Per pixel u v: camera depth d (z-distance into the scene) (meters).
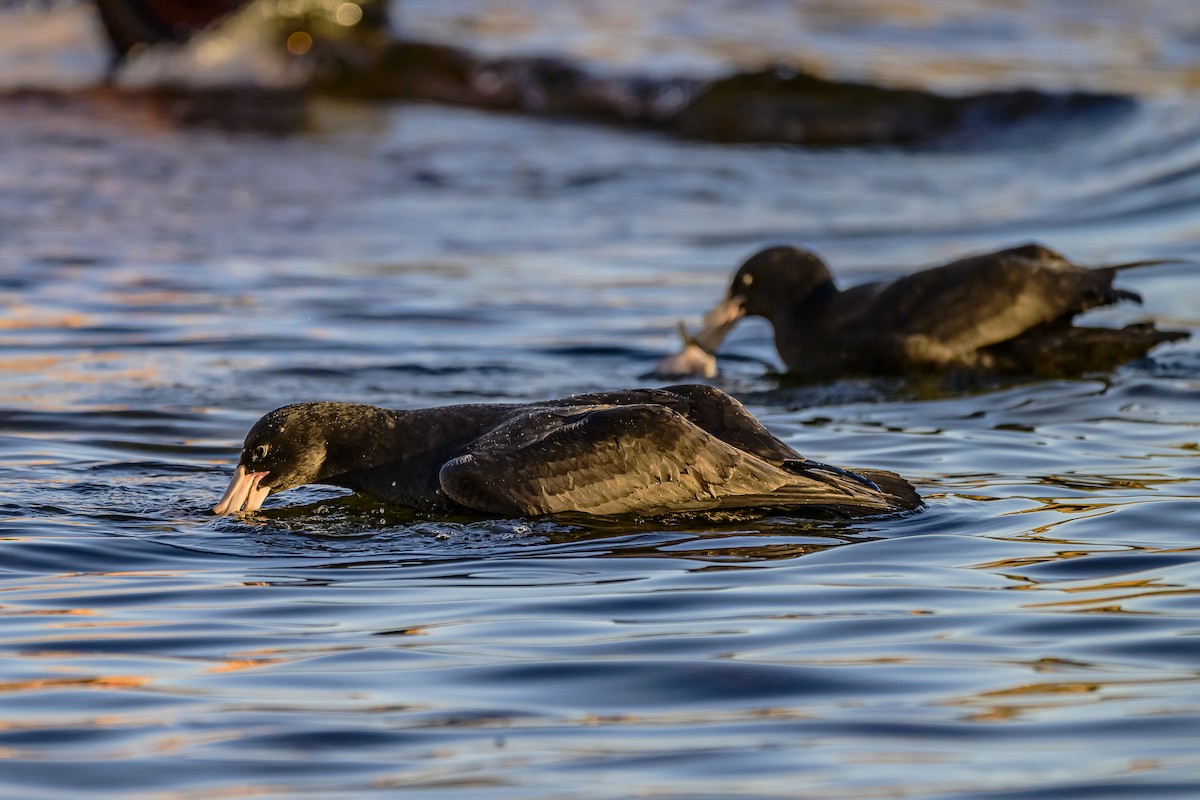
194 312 19.39
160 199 26.67
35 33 41.72
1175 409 14.47
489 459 11.27
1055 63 38.44
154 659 8.23
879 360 16.36
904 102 33.38
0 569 9.94
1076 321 18.45
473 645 8.41
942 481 12.09
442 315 19.52
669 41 41.16
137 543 10.62
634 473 11.09
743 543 10.41
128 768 6.80
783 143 33.50
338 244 24.09
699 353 16.58
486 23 43.19
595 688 7.74
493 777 6.67
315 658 8.23
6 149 30.20
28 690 7.75
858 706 7.44
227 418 14.55
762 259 17.16
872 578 9.55
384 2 39.16
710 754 6.89
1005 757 6.80
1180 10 45.47
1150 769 6.61
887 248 23.62
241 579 9.83
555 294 20.95
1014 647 8.23
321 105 36.50
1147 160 28.27
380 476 11.88
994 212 25.98
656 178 29.86
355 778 6.69
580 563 10.05
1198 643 8.20
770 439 11.62
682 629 8.62
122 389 15.58
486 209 27.03
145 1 37.97
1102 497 11.38
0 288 20.39
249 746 7.04
